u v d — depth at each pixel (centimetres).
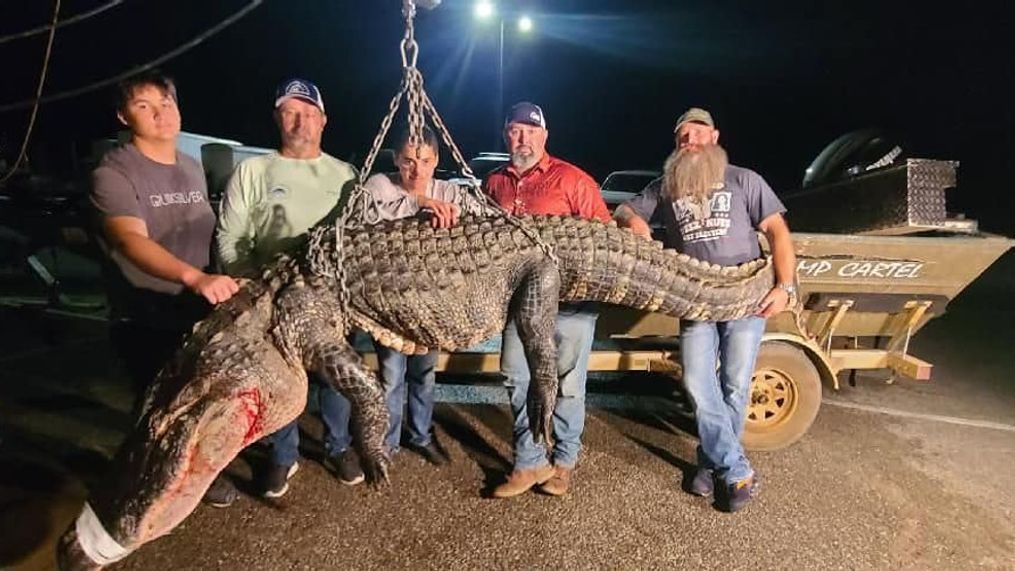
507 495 393
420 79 289
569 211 385
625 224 388
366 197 329
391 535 358
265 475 388
